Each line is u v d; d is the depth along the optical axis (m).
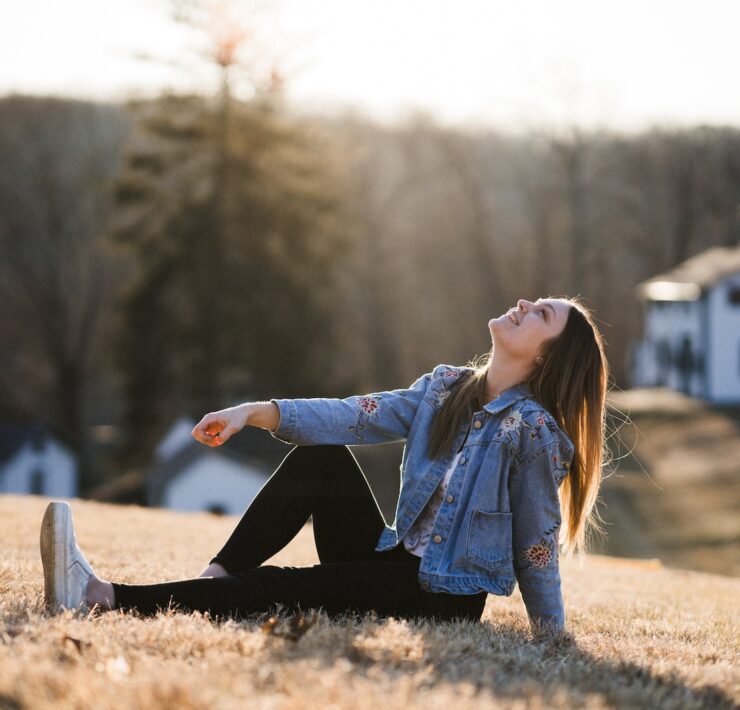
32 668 3.54
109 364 62.53
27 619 4.65
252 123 58.34
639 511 48.31
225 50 55.78
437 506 5.73
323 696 3.46
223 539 12.47
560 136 98.12
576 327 5.87
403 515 5.74
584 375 5.88
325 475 5.76
